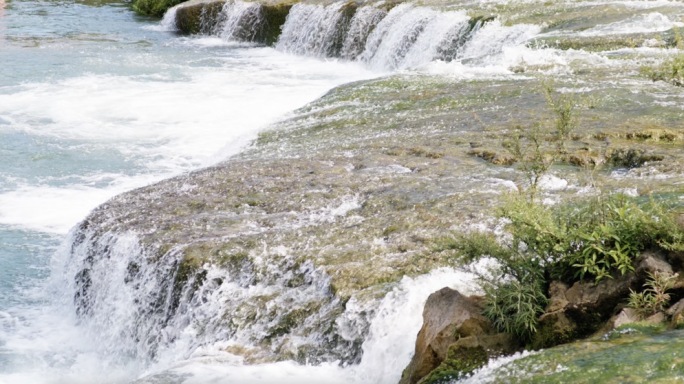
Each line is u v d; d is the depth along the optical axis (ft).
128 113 59.21
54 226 40.75
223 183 36.35
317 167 37.09
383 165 36.45
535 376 16.78
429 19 73.72
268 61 83.61
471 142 38.22
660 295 18.40
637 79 47.39
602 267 19.71
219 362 24.88
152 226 32.86
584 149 35.24
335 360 24.50
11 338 32.24
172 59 82.07
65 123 57.11
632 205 20.61
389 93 50.37
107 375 30.12
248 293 27.78
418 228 28.99
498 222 28.37
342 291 25.86
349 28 82.99
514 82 49.01
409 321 23.57
